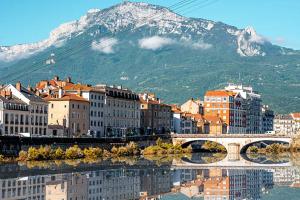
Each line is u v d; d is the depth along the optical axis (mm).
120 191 140625
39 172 172875
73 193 131625
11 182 146500
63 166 198375
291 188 154000
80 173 177625
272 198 133000
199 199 131500
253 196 137000
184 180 171125
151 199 129625
